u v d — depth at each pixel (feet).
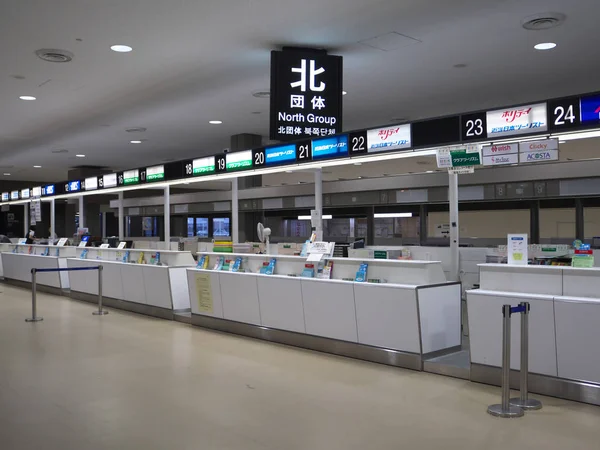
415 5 16.15
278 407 14.12
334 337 19.71
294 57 19.44
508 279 16.02
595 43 19.48
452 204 22.66
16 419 13.32
